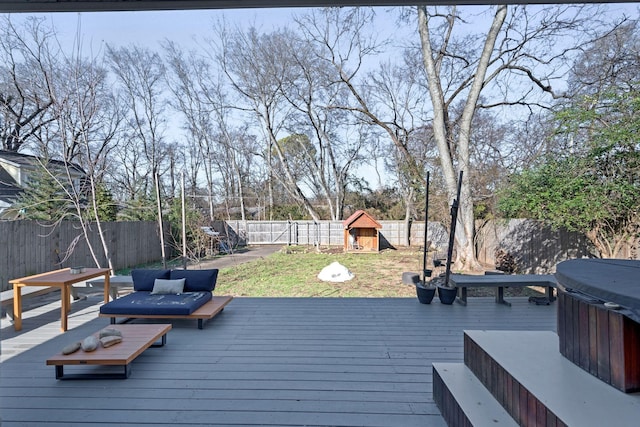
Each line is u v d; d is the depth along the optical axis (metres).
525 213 7.75
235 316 4.83
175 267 10.59
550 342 2.31
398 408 2.46
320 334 4.07
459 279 5.58
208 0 1.77
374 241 15.16
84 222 8.20
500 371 1.95
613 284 1.79
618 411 1.45
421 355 3.43
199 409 2.45
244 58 16.38
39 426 2.25
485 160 12.02
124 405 2.51
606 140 5.86
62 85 7.53
